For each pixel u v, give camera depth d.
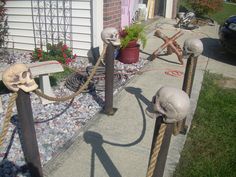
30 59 6.36
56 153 3.22
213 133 3.79
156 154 1.77
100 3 5.84
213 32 10.15
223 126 3.97
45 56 5.90
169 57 6.77
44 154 3.20
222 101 4.72
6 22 6.83
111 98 4.00
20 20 6.72
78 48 6.35
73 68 5.67
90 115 4.07
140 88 5.01
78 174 2.94
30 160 2.50
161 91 1.70
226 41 7.10
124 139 3.54
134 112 4.17
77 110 4.19
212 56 7.42
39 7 6.38
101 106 4.33
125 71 5.76
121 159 3.18
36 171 2.57
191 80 3.48
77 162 3.10
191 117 4.12
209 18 12.60
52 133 3.59
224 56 7.46
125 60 6.14
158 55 6.86
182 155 3.32
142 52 7.07
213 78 5.81
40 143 3.38
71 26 6.23
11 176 2.88
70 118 3.96
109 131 3.69
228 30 7.08
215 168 3.13
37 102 4.39
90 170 2.99
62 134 3.59
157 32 6.59
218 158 3.31
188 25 10.33
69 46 6.40
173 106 1.65
